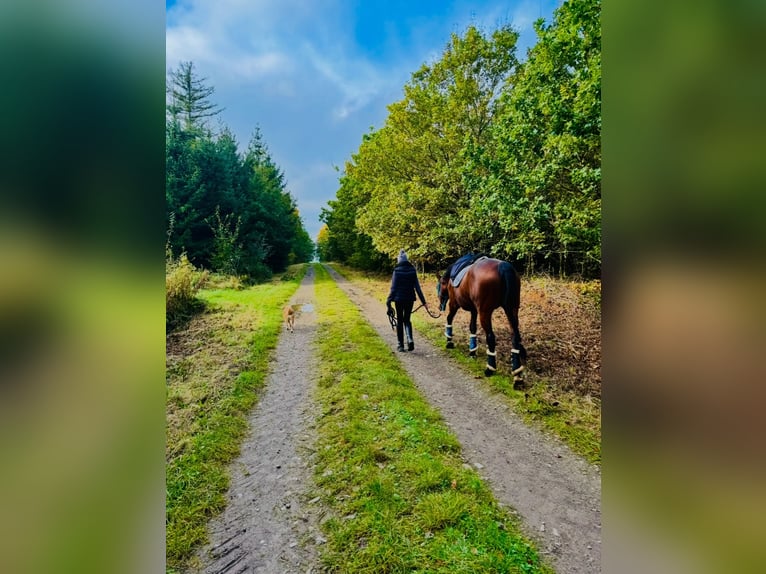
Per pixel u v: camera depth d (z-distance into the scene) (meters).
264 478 2.84
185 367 5.32
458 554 2.02
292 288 15.07
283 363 5.64
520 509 2.40
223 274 14.66
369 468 2.81
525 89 4.42
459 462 2.92
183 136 15.80
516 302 4.36
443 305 6.15
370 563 2.00
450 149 10.41
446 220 9.48
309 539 2.21
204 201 15.78
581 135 3.60
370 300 11.86
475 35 9.56
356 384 4.51
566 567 1.94
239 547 2.17
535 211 4.41
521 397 4.07
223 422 3.70
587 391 4.07
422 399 4.13
